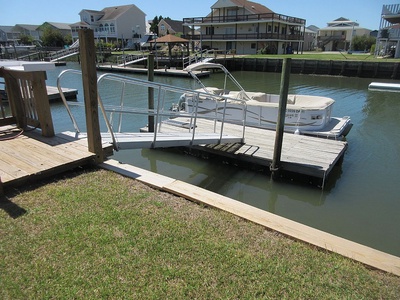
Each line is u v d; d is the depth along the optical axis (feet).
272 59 96.63
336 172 21.58
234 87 66.85
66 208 9.34
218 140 20.01
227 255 7.63
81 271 6.97
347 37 199.52
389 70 79.92
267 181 19.77
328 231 14.97
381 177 20.77
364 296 6.57
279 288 6.72
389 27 96.78
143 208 9.57
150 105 25.18
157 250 7.72
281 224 8.85
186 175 21.09
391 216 16.20
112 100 47.14
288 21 132.05
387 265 7.32
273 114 27.84
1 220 8.64
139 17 195.11
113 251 7.61
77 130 15.17
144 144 15.03
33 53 129.70
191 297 6.42
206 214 9.38
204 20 131.13
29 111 14.61
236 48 131.03
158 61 101.96
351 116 38.73
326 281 6.94
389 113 40.29
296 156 19.99
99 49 138.51
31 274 6.84
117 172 11.98
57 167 11.10
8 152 12.27
